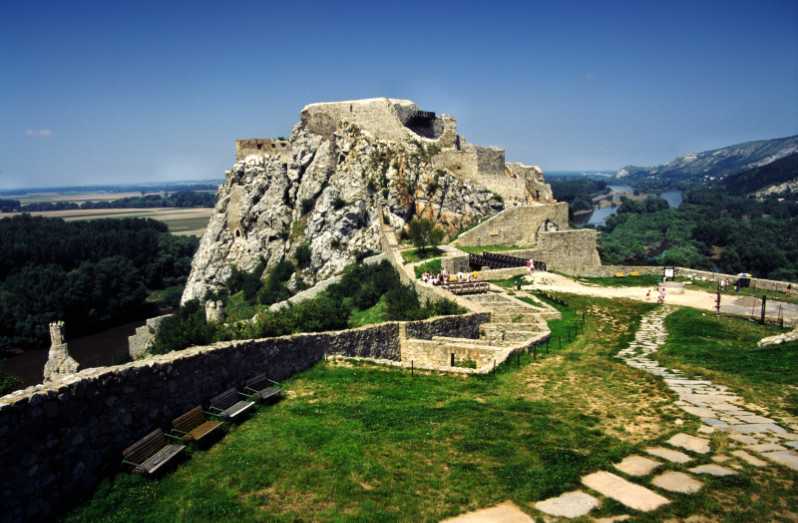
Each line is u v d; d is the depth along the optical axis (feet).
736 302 137.18
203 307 232.94
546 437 48.85
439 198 241.35
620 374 71.92
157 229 524.93
